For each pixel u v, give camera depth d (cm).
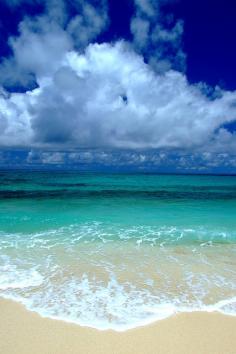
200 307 657
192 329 576
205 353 512
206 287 759
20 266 870
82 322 585
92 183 4678
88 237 1221
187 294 718
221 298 702
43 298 676
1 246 1067
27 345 517
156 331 565
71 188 3575
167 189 3781
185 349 520
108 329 565
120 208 2055
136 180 6147
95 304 655
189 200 2580
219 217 1739
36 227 1386
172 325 586
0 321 582
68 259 943
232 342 542
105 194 2980
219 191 3550
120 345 523
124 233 1302
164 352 510
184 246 1123
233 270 884
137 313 623
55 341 529
